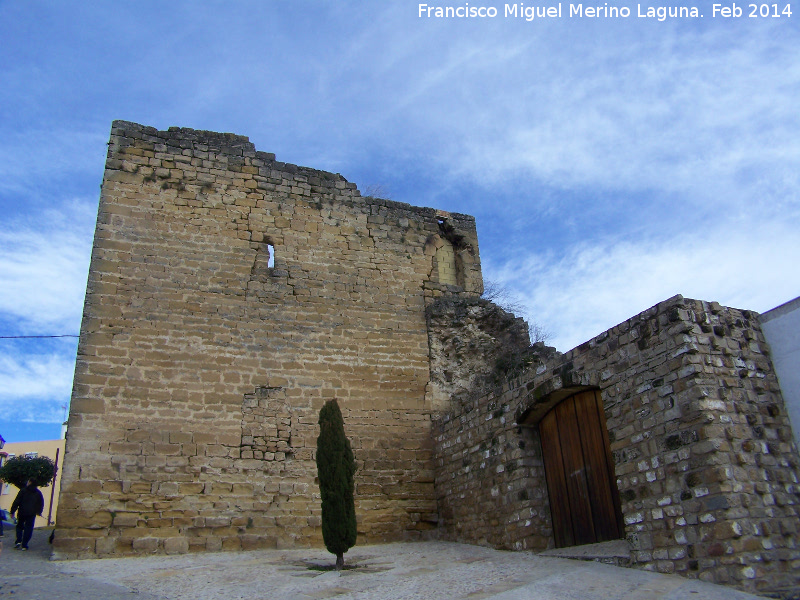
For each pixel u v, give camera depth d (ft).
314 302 50.88
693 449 28.71
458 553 38.99
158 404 43.04
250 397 45.80
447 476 47.03
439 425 49.24
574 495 36.50
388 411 49.93
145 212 47.98
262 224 51.44
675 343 30.53
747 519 27.04
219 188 50.96
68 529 38.14
